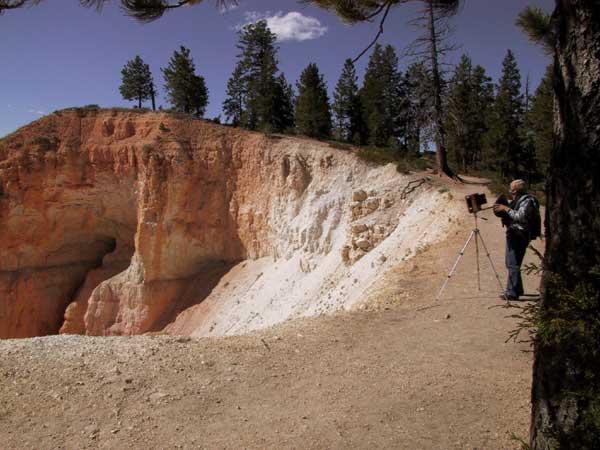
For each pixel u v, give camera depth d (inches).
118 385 240.8
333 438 201.6
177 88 2068.2
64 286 1700.3
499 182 1051.3
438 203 871.1
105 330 1526.8
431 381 255.0
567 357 131.3
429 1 251.4
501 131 1689.2
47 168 1614.2
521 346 301.1
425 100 1202.6
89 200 1660.9
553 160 138.9
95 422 209.2
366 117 2044.8
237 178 1549.0
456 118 1195.3
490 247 566.3
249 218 1493.6
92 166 1643.7
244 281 1419.8
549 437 134.3
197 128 1636.3
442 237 658.8
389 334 330.0
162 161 1558.8
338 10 244.1
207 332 1321.4
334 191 1259.8
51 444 192.4
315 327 344.5
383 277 524.7
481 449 192.4
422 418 217.6
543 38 459.8
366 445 196.4
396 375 263.3
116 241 1733.5
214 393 239.5
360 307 420.8
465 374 263.4
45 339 299.0
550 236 140.3
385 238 962.1
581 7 126.3
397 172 1151.6
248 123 1952.5
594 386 126.0
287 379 258.5
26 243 1612.9
